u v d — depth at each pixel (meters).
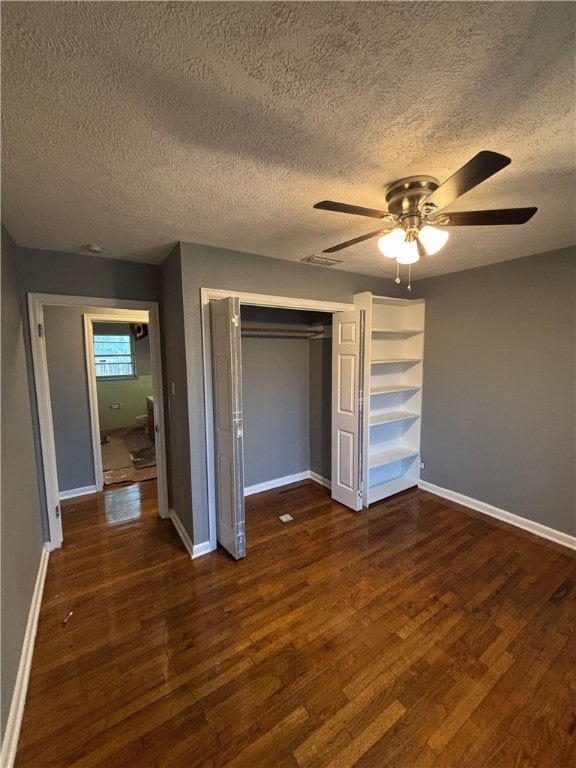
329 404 4.02
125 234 2.31
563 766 1.35
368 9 0.81
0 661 1.34
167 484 3.36
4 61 0.91
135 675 1.72
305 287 3.12
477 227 2.25
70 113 1.13
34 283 2.63
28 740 1.44
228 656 1.83
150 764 1.36
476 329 3.34
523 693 1.63
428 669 1.75
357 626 2.02
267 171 1.53
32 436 2.61
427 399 3.84
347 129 1.25
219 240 2.44
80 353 3.81
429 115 1.18
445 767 1.35
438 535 2.99
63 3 0.77
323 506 3.56
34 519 2.41
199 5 0.79
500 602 2.21
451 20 0.83
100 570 2.56
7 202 1.79
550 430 2.89
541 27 0.85
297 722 1.50
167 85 1.02
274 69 0.98
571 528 2.80
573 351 2.73
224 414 2.60
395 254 1.70
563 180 1.64
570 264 2.70
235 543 2.63
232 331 2.43
